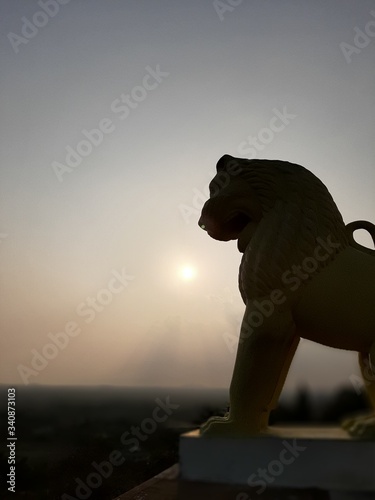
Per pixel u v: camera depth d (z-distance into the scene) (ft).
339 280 5.77
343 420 5.99
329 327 5.74
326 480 4.79
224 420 5.63
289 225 5.94
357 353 6.34
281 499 4.85
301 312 5.80
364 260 5.97
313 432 5.62
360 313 5.61
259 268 5.89
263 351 5.63
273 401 5.97
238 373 5.65
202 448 5.17
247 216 6.36
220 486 5.01
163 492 6.41
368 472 4.71
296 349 6.20
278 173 6.29
